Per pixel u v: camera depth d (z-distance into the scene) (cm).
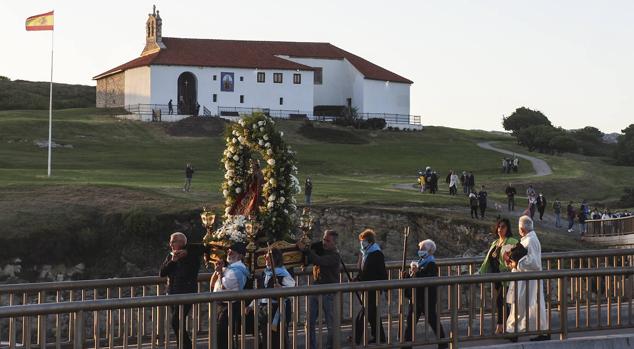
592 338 3941
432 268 4125
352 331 3684
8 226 13188
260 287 3978
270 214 4762
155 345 3612
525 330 3903
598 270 3966
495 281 3800
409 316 4106
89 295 9550
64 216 13662
